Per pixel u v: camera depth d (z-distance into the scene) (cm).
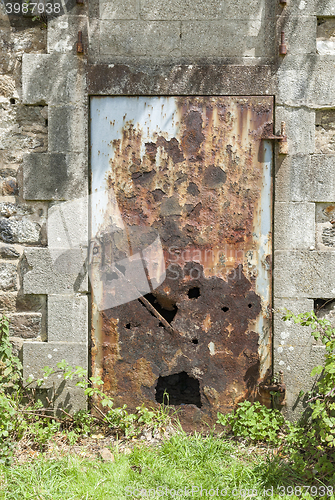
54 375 292
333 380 245
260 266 293
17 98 291
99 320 296
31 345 292
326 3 280
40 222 294
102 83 284
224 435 288
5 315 292
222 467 247
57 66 283
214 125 287
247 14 285
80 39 280
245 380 295
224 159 288
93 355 296
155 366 296
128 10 285
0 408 263
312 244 288
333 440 226
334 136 289
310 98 283
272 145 287
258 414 287
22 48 290
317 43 287
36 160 287
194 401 309
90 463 248
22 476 235
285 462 249
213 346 295
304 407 289
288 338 289
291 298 290
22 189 293
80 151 287
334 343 253
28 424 281
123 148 289
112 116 288
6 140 292
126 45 287
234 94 285
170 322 301
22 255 295
